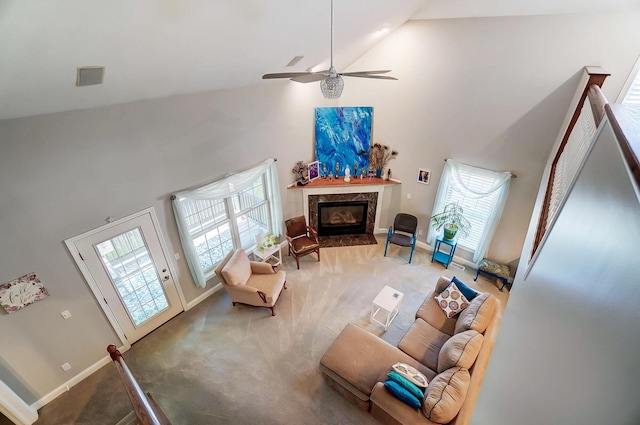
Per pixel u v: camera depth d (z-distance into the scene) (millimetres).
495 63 4500
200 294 5297
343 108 6000
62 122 3203
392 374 3273
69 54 2283
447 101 5141
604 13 3621
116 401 3846
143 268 4395
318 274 5836
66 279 3648
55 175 3293
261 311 5070
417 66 5215
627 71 3723
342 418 3611
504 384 1301
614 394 449
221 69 3756
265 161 5480
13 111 2777
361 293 5379
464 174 5395
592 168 1092
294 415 3654
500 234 5438
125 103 3588
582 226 931
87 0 1836
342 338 3982
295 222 6141
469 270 5902
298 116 5738
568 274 908
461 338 3459
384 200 6574
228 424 3586
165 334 4707
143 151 3918
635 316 425
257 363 4246
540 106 4375
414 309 5043
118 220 3910
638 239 476
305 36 3723
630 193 587
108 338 4246
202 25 2625
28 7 1691
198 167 4562
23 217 3184
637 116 1010
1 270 3166
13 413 3447
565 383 708
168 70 3229
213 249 5367
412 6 4387
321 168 6406
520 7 4020
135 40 2453
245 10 2658
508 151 4844
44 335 3627
